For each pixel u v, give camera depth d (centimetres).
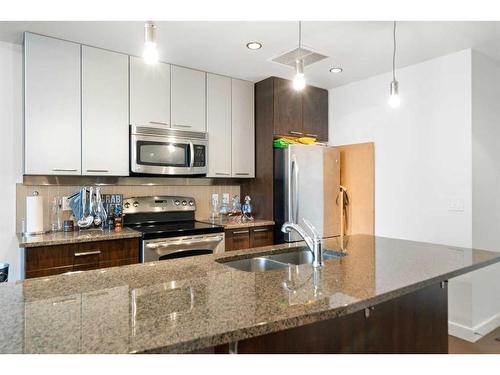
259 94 378
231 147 362
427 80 314
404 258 184
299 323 102
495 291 308
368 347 156
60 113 263
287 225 179
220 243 317
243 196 401
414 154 325
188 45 275
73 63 269
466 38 265
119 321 98
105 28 246
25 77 250
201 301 115
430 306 188
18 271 273
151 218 332
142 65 303
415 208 324
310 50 287
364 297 119
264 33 255
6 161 271
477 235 290
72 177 289
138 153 295
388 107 346
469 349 266
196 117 335
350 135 385
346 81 377
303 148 352
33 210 262
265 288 129
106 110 284
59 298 118
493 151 312
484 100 300
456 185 295
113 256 261
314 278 143
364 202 368
